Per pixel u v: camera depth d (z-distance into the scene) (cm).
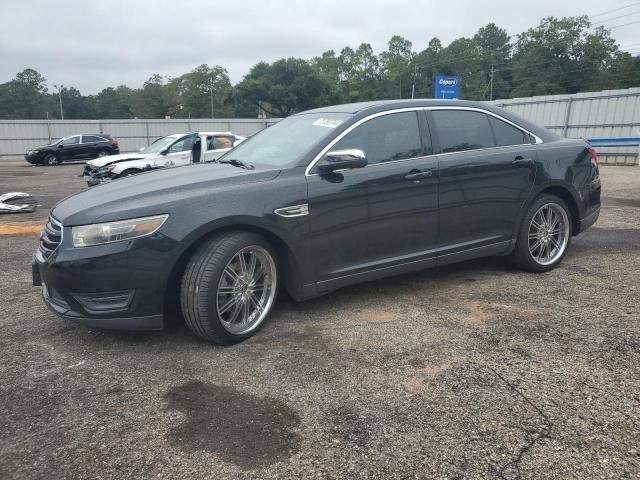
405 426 256
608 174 1452
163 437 254
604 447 236
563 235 508
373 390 290
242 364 327
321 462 232
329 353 338
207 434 255
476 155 448
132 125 3819
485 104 475
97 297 327
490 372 306
